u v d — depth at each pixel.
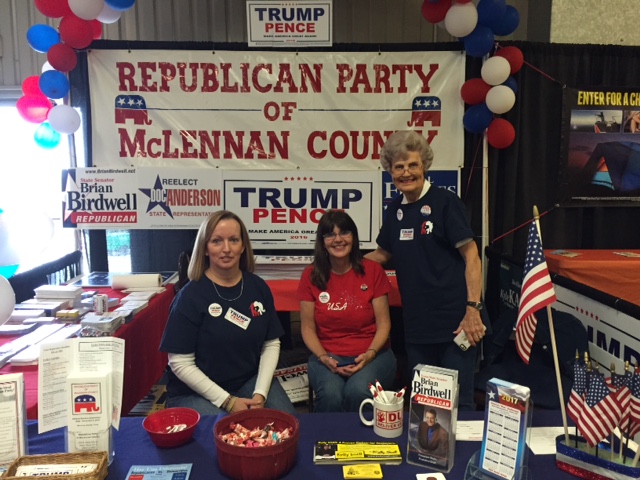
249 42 3.21
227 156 3.35
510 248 3.42
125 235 3.62
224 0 3.84
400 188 2.25
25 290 3.01
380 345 2.35
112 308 2.56
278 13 3.19
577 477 1.25
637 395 1.22
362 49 3.27
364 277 2.42
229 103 3.31
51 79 3.02
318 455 1.32
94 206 3.34
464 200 3.38
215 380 2.04
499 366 2.51
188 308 1.96
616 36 3.57
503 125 3.11
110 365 1.32
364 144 3.34
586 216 3.54
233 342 1.99
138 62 3.27
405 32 3.86
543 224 3.46
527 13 3.85
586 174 3.42
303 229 3.39
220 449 1.25
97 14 2.94
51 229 2.52
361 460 1.30
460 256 2.29
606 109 3.36
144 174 3.34
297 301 3.00
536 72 3.31
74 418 1.27
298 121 3.32
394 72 3.29
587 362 1.32
